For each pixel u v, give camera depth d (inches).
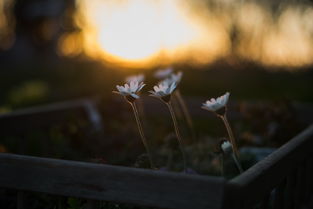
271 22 535.2
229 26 560.4
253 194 61.9
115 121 179.9
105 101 183.8
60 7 711.7
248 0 544.4
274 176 73.0
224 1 558.9
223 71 551.5
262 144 149.1
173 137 113.2
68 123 157.9
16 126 138.2
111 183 60.5
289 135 149.9
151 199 57.6
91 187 61.9
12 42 849.5
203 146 136.5
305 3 498.6
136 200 58.6
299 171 104.8
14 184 68.0
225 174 115.8
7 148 144.0
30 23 753.0
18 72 634.2
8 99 337.1
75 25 684.1
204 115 191.2
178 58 559.2
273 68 543.8
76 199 81.0
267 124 159.2
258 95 411.5
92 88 364.8
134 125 169.3
